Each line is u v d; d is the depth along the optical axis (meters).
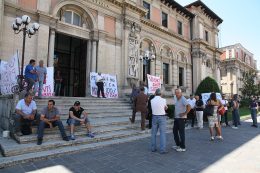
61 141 7.10
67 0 15.05
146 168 5.34
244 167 5.43
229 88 46.25
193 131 11.31
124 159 6.05
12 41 12.29
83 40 17.77
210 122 8.95
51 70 12.29
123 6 18.50
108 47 17.48
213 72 32.31
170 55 25.02
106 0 17.34
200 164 5.67
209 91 18.41
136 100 10.25
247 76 40.25
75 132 7.93
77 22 16.36
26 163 5.60
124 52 18.22
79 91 17.77
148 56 18.06
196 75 27.86
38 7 13.47
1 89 10.77
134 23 19.11
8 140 7.09
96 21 16.78
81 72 17.80
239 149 7.30
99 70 16.42
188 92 27.05
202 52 28.56
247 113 23.55
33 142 6.82
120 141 8.07
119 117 11.94
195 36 28.45
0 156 5.89
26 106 7.30
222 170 5.22
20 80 8.95
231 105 13.55
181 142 7.00
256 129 12.27
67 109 10.79
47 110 7.09
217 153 6.77
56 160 5.88
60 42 18.45
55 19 14.17
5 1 12.11
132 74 18.50
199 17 29.11
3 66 10.98
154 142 6.95
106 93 15.28
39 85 10.48
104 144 7.50
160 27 23.20
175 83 25.11
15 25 10.05
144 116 9.90
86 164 5.58
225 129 12.28
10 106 8.06
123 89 17.73
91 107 12.12
